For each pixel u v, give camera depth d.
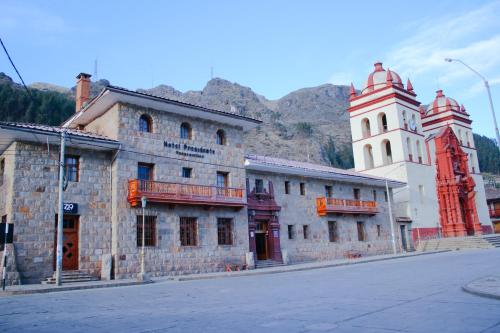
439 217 57.97
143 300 13.67
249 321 8.80
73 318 10.26
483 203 69.75
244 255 31.42
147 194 25.83
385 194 49.41
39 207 23.34
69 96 146.25
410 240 51.91
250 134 164.38
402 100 58.59
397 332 7.09
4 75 127.75
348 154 187.12
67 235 24.22
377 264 29.64
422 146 60.06
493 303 9.79
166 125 28.78
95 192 25.61
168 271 26.72
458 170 59.47
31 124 25.41
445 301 10.39
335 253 40.25
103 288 20.12
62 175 20.81
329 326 7.84
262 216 34.50
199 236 28.95
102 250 25.12
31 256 22.56
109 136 27.12
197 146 30.30
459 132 70.69
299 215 37.88
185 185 27.95
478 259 27.12
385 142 58.94
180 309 11.15
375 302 10.78
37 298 15.66
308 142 169.12
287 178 37.72
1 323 9.84
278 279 21.00
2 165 25.44
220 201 29.64
